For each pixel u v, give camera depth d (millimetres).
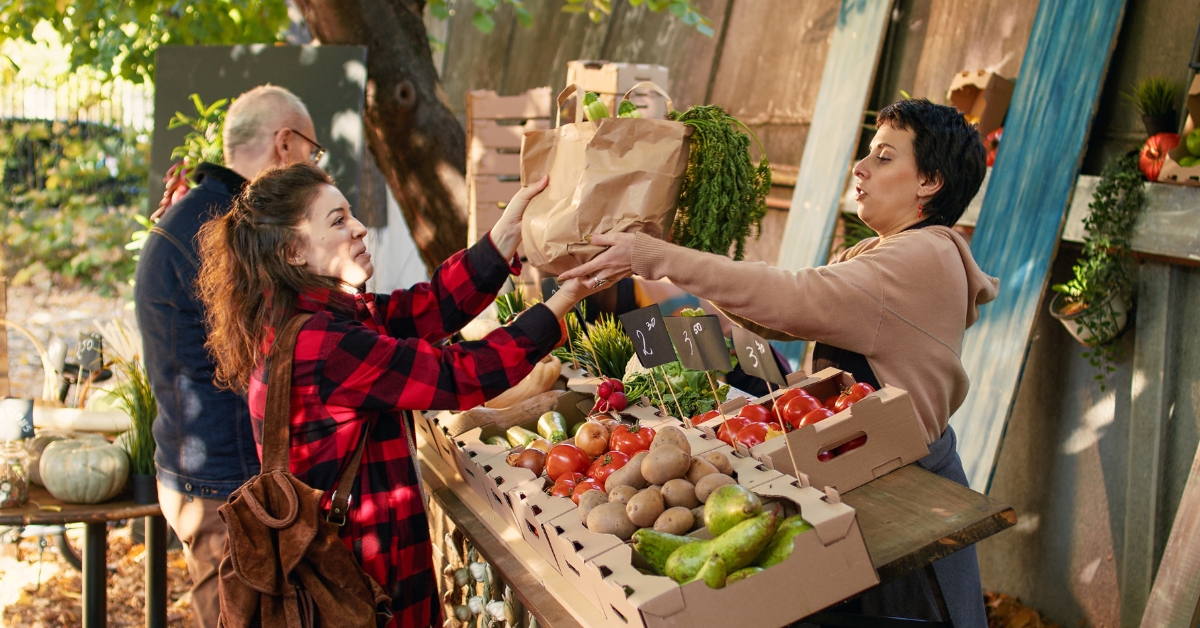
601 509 1617
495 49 8516
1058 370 3549
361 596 1797
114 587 4043
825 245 4305
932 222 2098
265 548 1763
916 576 2012
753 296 1873
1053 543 3582
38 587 3998
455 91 9320
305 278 1886
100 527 2898
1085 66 3305
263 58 4129
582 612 1628
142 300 2557
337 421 1824
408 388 1792
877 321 1938
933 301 1962
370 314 2018
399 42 4555
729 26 5617
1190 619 2600
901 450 1862
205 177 2643
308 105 4066
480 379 1845
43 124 9477
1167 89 3010
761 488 1591
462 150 4781
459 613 2434
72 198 9336
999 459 3814
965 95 3805
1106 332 3186
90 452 2854
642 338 1956
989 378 3389
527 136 2111
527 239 2080
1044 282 3273
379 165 4871
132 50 5621
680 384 2393
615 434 1954
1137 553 3211
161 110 4215
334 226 1890
